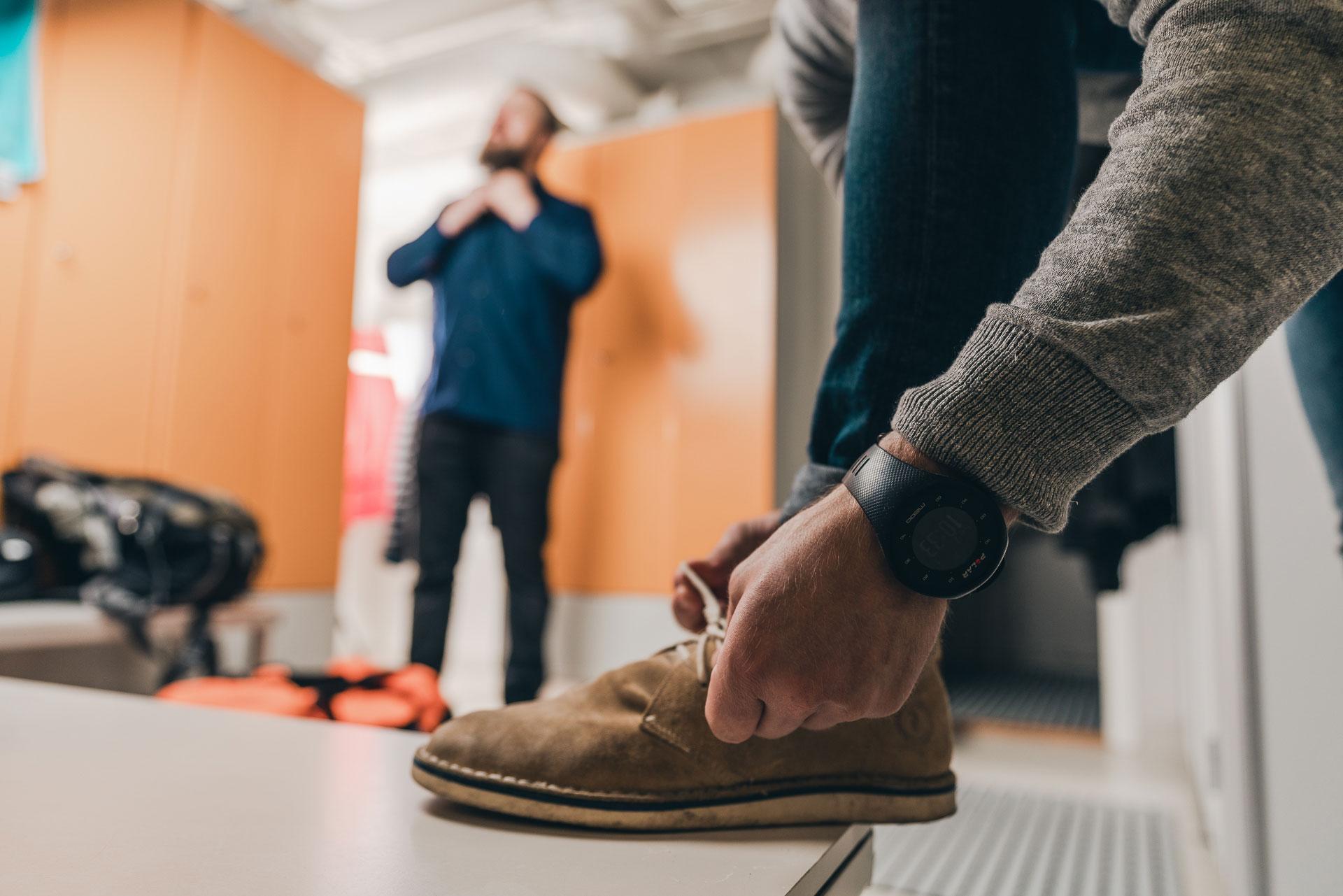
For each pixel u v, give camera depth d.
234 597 2.09
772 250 3.22
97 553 1.93
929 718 0.51
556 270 2.47
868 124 0.49
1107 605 2.56
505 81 4.09
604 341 3.46
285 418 3.00
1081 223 0.33
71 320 2.43
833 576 0.35
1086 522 2.25
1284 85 0.30
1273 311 0.31
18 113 2.29
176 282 2.67
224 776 0.55
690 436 3.26
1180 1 0.33
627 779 0.46
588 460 3.42
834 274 3.47
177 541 1.98
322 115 3.21
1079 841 1.46
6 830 0.43
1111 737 2.51
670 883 0.39
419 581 2.32
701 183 3.38
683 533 3.21
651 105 4.30
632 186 3.50
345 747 0.64
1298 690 0.71
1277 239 0.30
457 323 2.47
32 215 2.36
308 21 3.72
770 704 0.36
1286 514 0.76
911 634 0.35
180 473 2.65
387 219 5.16
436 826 0.46
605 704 0.51
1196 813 1.66
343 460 3.24
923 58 0.48
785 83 0.73
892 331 0.46
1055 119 0.49
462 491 2.37
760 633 0.35
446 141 4.57
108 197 2.52
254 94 2.94
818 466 0.47
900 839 1.46
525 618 2.36
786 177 3.43
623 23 3.75
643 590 3.25
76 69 2.47
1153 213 0.31
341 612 4.05
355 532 4.12
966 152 0.46
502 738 0.48
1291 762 0.73
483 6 3.66
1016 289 0.47
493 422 2.36
